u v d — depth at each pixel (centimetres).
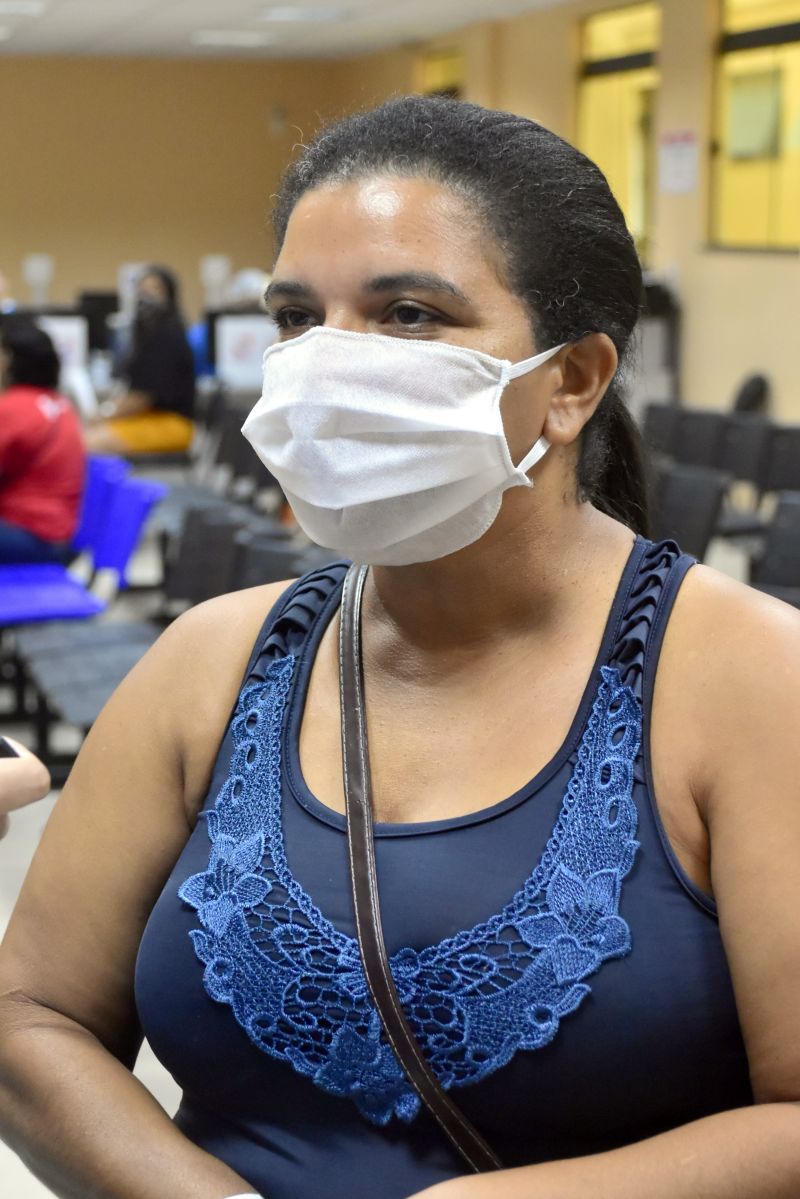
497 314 94
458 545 96
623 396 107
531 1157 90
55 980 105
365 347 94
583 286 96
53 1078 99
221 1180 92
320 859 94
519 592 98
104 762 107
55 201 1644
